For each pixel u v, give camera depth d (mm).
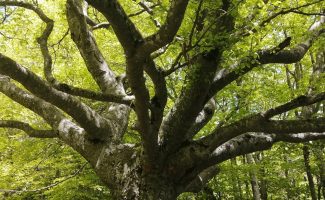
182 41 4902
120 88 6395
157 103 4770
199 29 4875
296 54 5891
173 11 3375
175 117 5387
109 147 5684
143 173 5316
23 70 4473
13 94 6098
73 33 6285
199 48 4723
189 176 5605
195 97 5145
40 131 6098
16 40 8641
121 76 6848
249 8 5098
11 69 4340
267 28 4953
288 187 17250
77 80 9391
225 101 11508
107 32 9406
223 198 19234
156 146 5082
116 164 5500
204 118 6680
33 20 9094
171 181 5480
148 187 5215
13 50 9109
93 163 5707
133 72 3961
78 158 10195
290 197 18938
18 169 9367
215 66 5004
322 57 8797
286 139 6164
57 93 4977
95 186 10273
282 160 15430
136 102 4375
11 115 8797
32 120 8703
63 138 5961
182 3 3283
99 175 5609
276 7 4859
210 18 4770
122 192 5266
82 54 6457
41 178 10453
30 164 9078
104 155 5617
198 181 6414
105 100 4520
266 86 10094
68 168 10453
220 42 4449
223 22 4770
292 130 5328
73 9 5918
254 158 17734
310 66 11797
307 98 5277
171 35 3596
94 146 5738
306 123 5328
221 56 4984
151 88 10758
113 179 5430
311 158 13273
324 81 7742
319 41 6379
